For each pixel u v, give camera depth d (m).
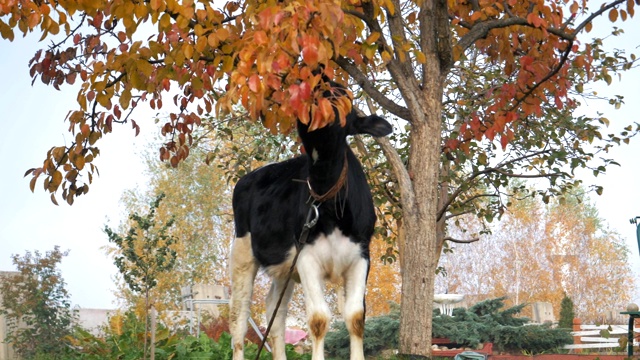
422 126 9.57
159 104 8.95
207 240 39.06
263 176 8.05
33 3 7.05
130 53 7.62
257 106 5.69
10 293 18.89
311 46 5.68
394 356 9.17
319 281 6.69
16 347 18.52
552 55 9.14
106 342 9.88
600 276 52.59
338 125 6.32
